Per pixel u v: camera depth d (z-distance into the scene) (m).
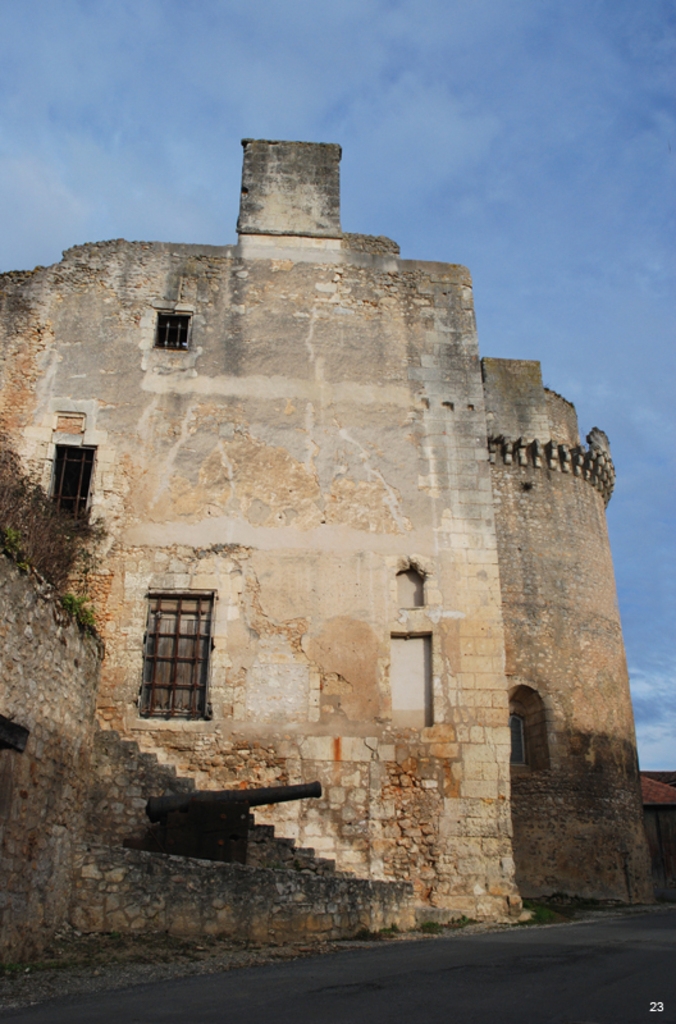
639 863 22.17
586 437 26.83
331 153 16.56
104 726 12.16
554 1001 5.26
